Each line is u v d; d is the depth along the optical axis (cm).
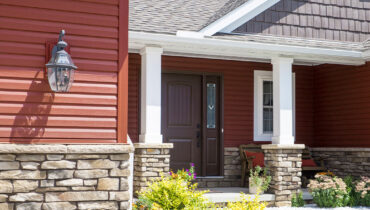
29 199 567
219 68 1188
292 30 1099
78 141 596
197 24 1012
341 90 1229
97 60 609
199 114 1167
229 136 1193
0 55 568
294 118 1287
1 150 553
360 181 1054
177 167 1132
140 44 935
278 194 992
